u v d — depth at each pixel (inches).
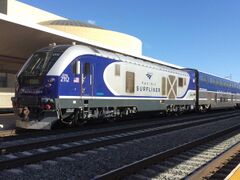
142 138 622.8
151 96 1026.1
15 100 698.8
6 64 1438.2
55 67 680.4
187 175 355.9
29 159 395.9
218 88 1711.4
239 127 872.3
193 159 443.5
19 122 681.6
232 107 2043.6
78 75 722.8
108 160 424.2
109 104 826.2
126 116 956.6
